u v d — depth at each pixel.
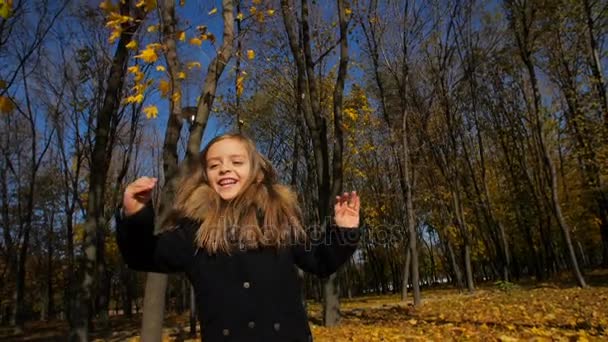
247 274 1.81
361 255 43.88
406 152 17.02
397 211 27.97
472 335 7.40
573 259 17.02
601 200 27.14
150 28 5.26
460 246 33.78
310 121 11.14
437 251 46.66
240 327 1.74
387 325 10.23
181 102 5.86
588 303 11.07
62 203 30.48
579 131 20.48
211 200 1.97
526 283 25.09
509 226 34.09
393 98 20.73
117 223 1.85
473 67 23.08
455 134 26.02
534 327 7.87
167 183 5.39
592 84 19.72
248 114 17.88
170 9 5.55
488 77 27.19
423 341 7.12
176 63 5.59
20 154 27.12
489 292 19.53
